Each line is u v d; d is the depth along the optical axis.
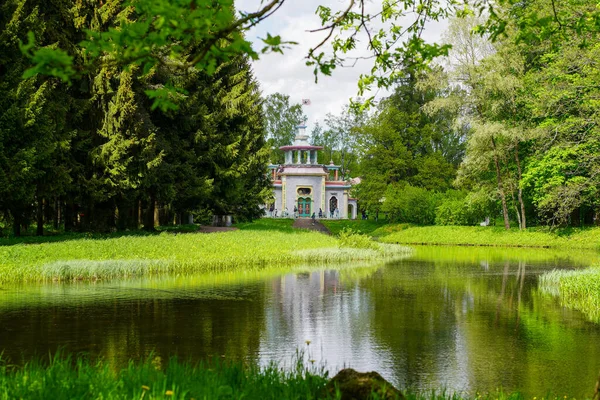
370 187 60.19
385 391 5.03
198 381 5.66
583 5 13.66
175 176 32.06
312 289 16.88
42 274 17.31
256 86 50.72
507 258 29.62
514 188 44.91
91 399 4.84
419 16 6.53
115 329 10.91
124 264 18.95
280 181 74.75
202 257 22.20
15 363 8.27
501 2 6.21
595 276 16.53
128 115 26.78
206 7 3.56
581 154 35.16
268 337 10.56
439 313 13.34
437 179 59.91
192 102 32.22
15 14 22.80
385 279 19.70
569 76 28.56
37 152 22.77
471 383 8.05
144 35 3.67
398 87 67.19
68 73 3.67
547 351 9.89
